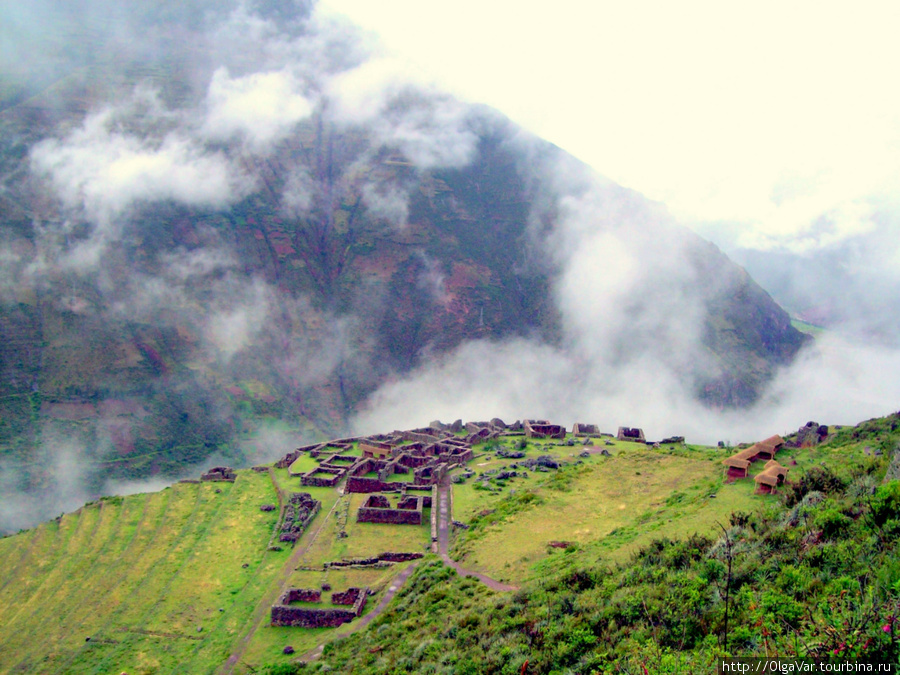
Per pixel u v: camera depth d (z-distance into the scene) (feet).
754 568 71.26
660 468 201.98
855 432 165.37
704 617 65.98
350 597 165.78
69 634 189.67
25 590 239.50
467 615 104.01
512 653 78.74
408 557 188.34
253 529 259.80
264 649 148.05
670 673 54.75
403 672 91.91
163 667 159.53
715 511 126.62
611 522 154.40
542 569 127.95
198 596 201.87
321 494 284.82
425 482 262.47
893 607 48.19
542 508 174.50
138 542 265.54
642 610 73.31
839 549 66.44
